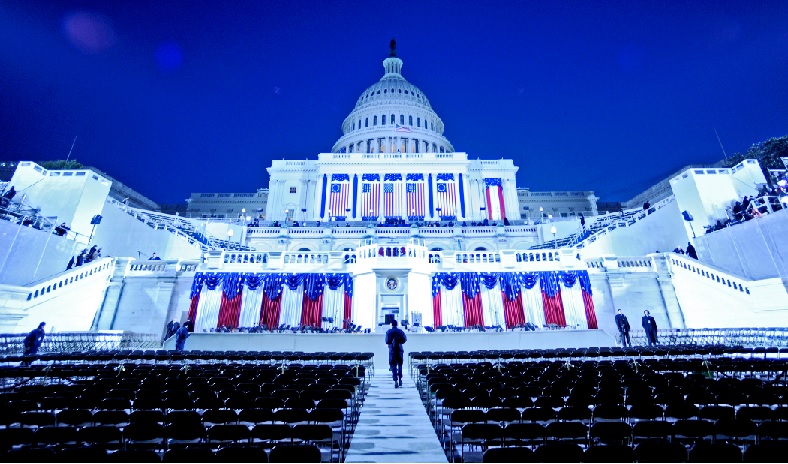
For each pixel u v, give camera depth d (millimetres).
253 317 23734
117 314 23844
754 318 20719
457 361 15734
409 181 61750
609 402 7410
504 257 25656
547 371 10484
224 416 6398
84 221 29547
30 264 23625
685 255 25234
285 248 45469
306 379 9398
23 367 10742
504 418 6391
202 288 24078
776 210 24031
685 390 8062
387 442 7109
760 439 5543
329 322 23688
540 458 4328
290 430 5457
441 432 7434
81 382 9375
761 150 46844
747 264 24422
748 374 12070
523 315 24078
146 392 7695
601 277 25344
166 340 19922
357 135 78812
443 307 24203
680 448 4355
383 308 23891
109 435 5445
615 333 24203
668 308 24578
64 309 21406
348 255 25719
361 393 10344
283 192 63844
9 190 26562
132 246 33469
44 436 5273
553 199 77188
